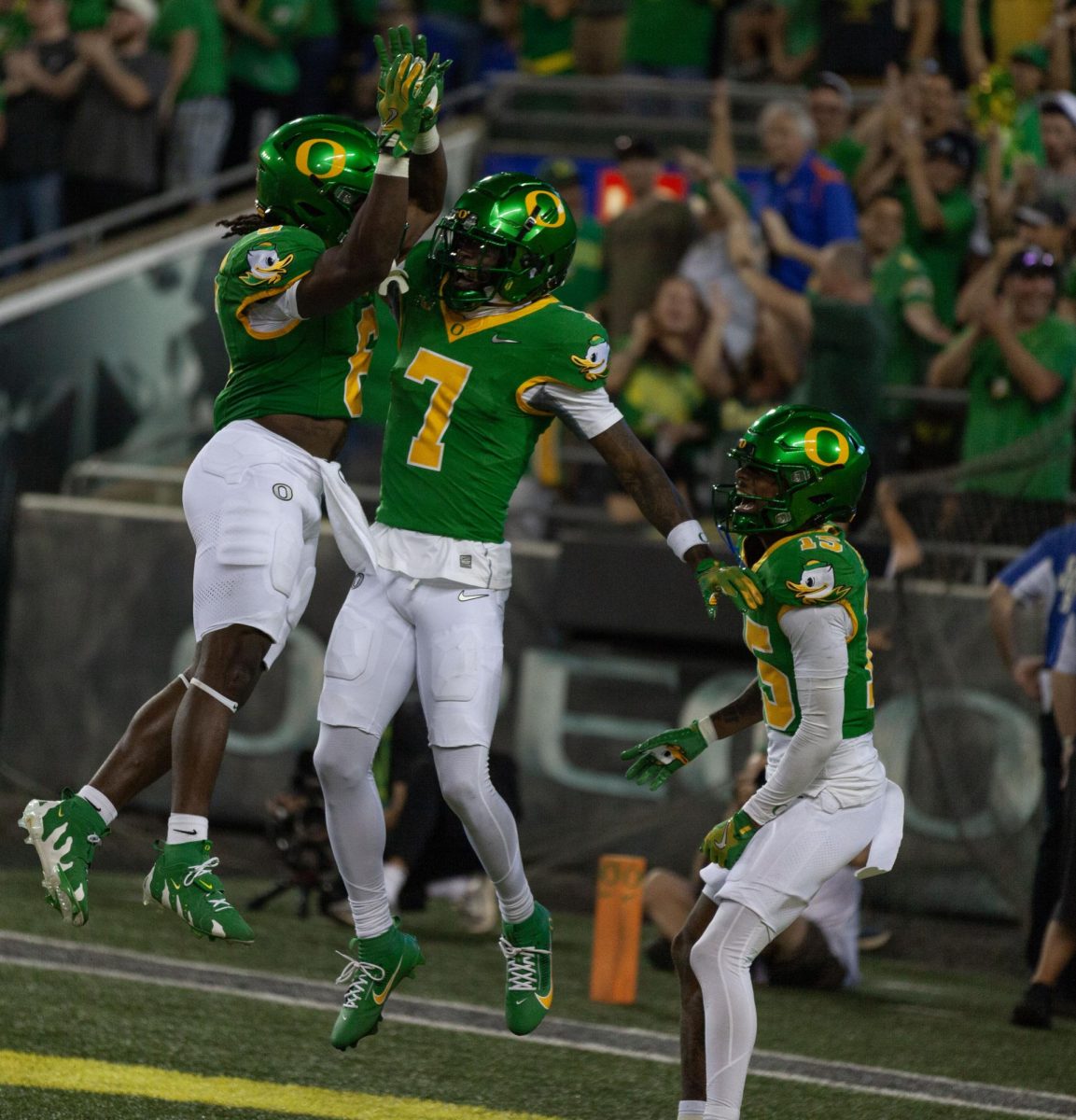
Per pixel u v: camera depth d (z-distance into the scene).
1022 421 26.94
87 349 32.84
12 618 31.97
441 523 13.72
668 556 28.50
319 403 13.76
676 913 22.44
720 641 28.27
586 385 13.63
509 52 39.06
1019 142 30.17
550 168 31.84
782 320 28.77
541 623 29.36
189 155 35.78
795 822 13.44
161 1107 14.11
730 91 35.31
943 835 26.56
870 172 30.52
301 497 13.55
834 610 13.19
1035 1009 20.47
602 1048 17.84
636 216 30.70
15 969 19.03
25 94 35.28
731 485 14.06
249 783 30.14
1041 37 32.00
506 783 23.94
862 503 27.03
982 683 26.42
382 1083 15.69
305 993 19.20
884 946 25.22
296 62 36.56
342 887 23.47
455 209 13.59
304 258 13.12
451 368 13.68
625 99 36.53
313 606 30.03
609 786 28.70
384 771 24.56
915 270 29.52
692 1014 13.81
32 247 33.38
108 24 35.38
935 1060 18.41
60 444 32.69
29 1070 14.93
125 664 31.45
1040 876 22.38
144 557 31.44
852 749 13.66
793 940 21.77
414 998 19.69
